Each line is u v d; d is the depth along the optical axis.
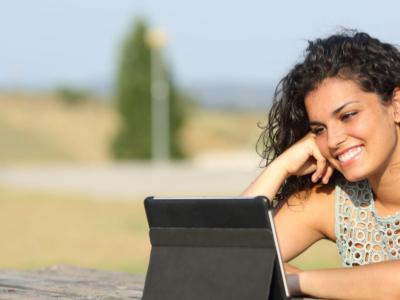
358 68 5.90
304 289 6.12
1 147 97.12
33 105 125.19
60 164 88.00
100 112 130.75
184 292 5.24
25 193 45.62
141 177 56.81
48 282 7.72
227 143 124.44
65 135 109.94
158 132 91.25
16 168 72.44
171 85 91.62
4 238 28.08
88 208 38.16
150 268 5.45
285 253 6.87
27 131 107.75
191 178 55.06
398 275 5.77
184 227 5.31
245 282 4.99
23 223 32.59
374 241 6.54
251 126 141.50
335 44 6.00
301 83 6.10
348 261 6.68
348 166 6.02
